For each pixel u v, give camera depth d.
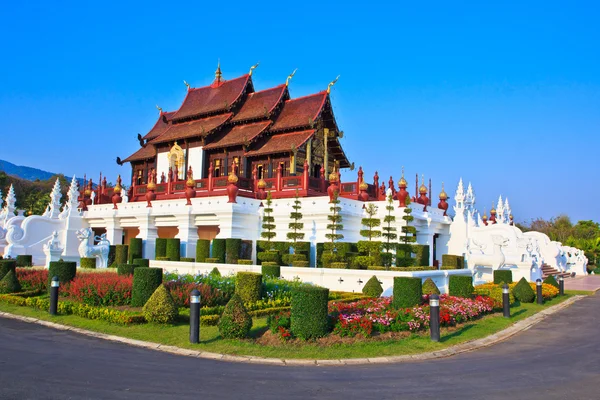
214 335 12.56
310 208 28.55
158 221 33.78
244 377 9.43
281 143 37.53
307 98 40.41
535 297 22.41
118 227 36.00
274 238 29.81
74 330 13.16
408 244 26.05
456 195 36.88
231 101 41.72
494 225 31.98
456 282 18.61
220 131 41.25
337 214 26.73
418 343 12.67
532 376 10.01
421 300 15.41
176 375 9.34
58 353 10.62
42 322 14.12
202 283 17.05
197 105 45.16
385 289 19.39
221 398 8.09
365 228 29.42
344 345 12.07
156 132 48.34
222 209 29.31
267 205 29.69
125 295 15.99
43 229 35.44
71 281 17.45
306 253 26.69
